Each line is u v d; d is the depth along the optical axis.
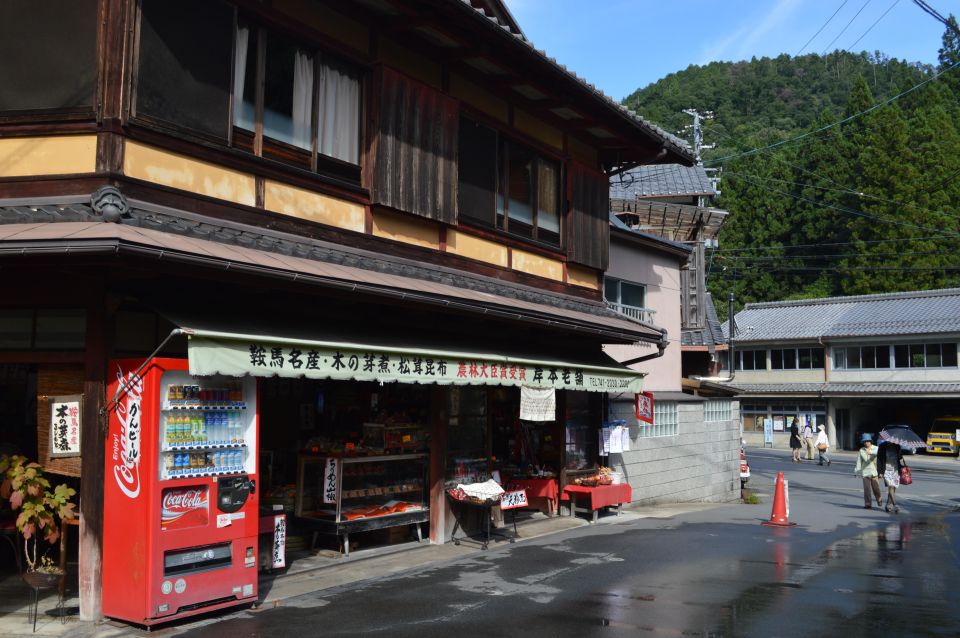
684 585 9.39
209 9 8.16
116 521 7.23
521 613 7.99
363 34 10.22
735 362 53.38
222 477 7.62
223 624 7.36
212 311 7.64
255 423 7.99
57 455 7.51
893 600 8.82
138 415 7.11
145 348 7.86
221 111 8.27
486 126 12.54
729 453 21.94
